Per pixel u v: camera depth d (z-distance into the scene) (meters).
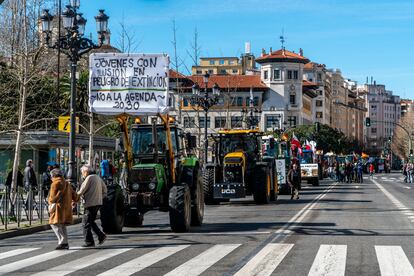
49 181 37.31
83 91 63.97
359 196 48.03
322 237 20.53
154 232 23.09
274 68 139.25
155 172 22.89
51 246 19.80
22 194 26.28
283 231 22.52
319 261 15.41
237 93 134.12
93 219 19.31
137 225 25.41
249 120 74.94
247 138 39.66
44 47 41.66
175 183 24.12
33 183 35.62
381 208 34.38
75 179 29.41
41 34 43.00
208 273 13.85
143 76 23.52
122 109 23.48
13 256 17.45
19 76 38.81
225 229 23.62
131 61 23.59
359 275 13.51
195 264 15.14
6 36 40.69
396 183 84.12
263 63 140.25
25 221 27.17
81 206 34.50
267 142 50.34
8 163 54.16
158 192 22.86
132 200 22.83
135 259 16.17
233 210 33.94
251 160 39.12
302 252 17.03
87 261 16.02
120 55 23.61
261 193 38.41
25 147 54.81
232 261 15.55
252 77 140.25
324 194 51.62
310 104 165.25
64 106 62.88
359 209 33.66
